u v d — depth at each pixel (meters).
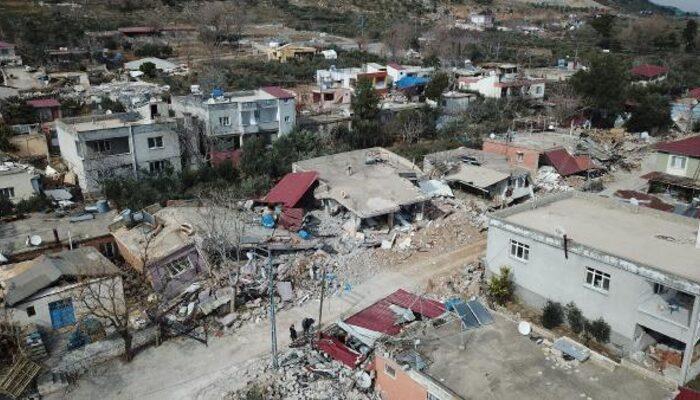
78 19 148.75
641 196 54.47
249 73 114.94
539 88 106.94
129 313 36.38
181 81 106.25
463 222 51.28
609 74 92.00
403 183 54.75
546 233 34.50
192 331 36.19
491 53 151.38
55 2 160.38
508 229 36.84
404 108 93.25
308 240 46.91
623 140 85.56
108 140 60.34
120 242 43.53
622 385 24.17
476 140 80.62
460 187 62.28
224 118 71.06
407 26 169.12
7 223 46.75
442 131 86.25
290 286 40.16
